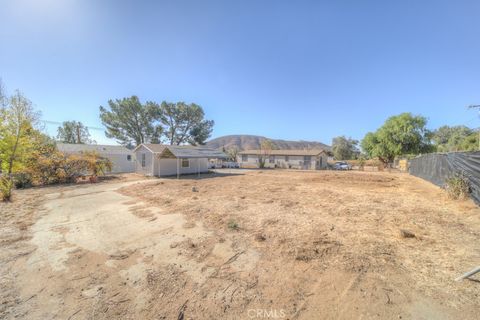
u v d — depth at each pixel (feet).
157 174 59.82
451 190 25.11
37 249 12.70
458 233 14.05
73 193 32.35
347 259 10.76
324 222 16.78
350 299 7.84
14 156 42.19
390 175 59.98
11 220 18.63
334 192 30.71
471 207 20.54
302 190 32.76
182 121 112.68
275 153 121.70
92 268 10.46
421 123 82.33
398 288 8.38
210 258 11.24
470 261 10.37
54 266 10.70
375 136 91.81
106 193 32.09
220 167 111.86
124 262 11.02
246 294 8.28
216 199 25.91
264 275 9.56
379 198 26.08
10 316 7.30
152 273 9.91
